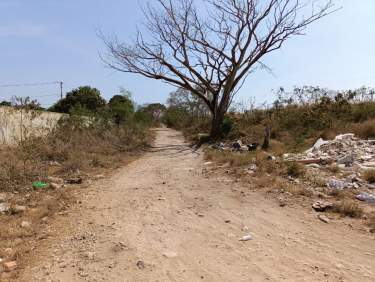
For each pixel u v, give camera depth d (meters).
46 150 13.80
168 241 5.68
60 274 4.67
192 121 45.78
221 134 23.77
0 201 7.88
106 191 9.45
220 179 10.20
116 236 5.95
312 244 5.32
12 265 4.86
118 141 20.56
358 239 5.41
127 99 35.81
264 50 26.50
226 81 25.84
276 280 4.29
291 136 17.80
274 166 10.52
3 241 5.75
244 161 11.88
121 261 5.00
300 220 6.36
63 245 5.65
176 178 11.08
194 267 4.75
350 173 9.37
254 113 24.39
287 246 5.29
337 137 14.40
